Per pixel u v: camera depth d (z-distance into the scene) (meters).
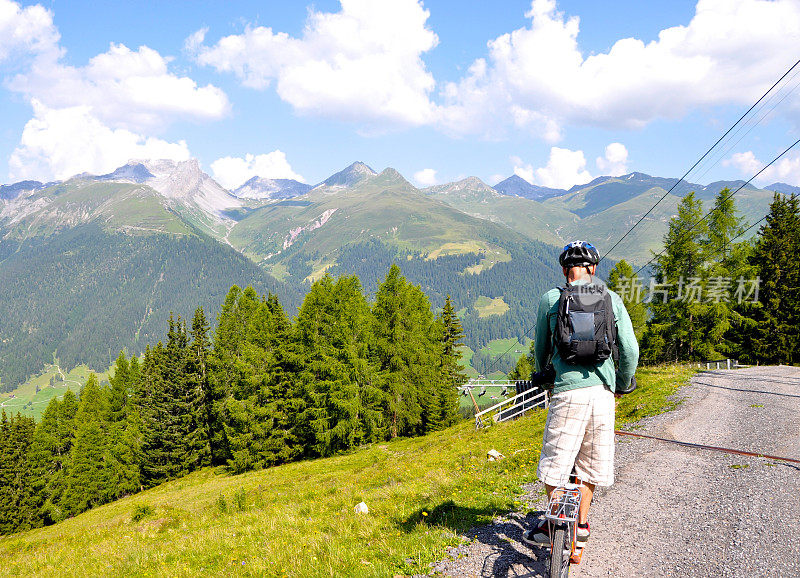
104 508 48.88
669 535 4.65
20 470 74.12
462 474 10.45
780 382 20.78
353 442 44.50
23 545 17.45
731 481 6.32
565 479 3.22
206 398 61.00
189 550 8.21
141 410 71.69
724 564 3.94
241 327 54.00
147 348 75.12
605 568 4.08
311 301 45.38
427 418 50.78
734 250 44.19
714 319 43.75
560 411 3.32
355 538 6.09
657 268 46.59
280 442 45.91
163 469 57.84
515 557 4.31
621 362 3.31
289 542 6.92
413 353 48.66
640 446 9.57
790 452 8.01
